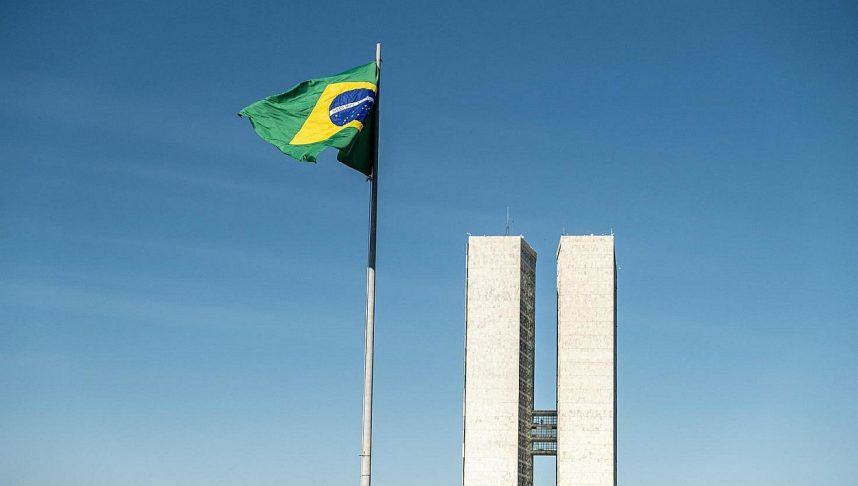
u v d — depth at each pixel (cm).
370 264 5747
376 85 5953
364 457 5519
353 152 5794
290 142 5862
